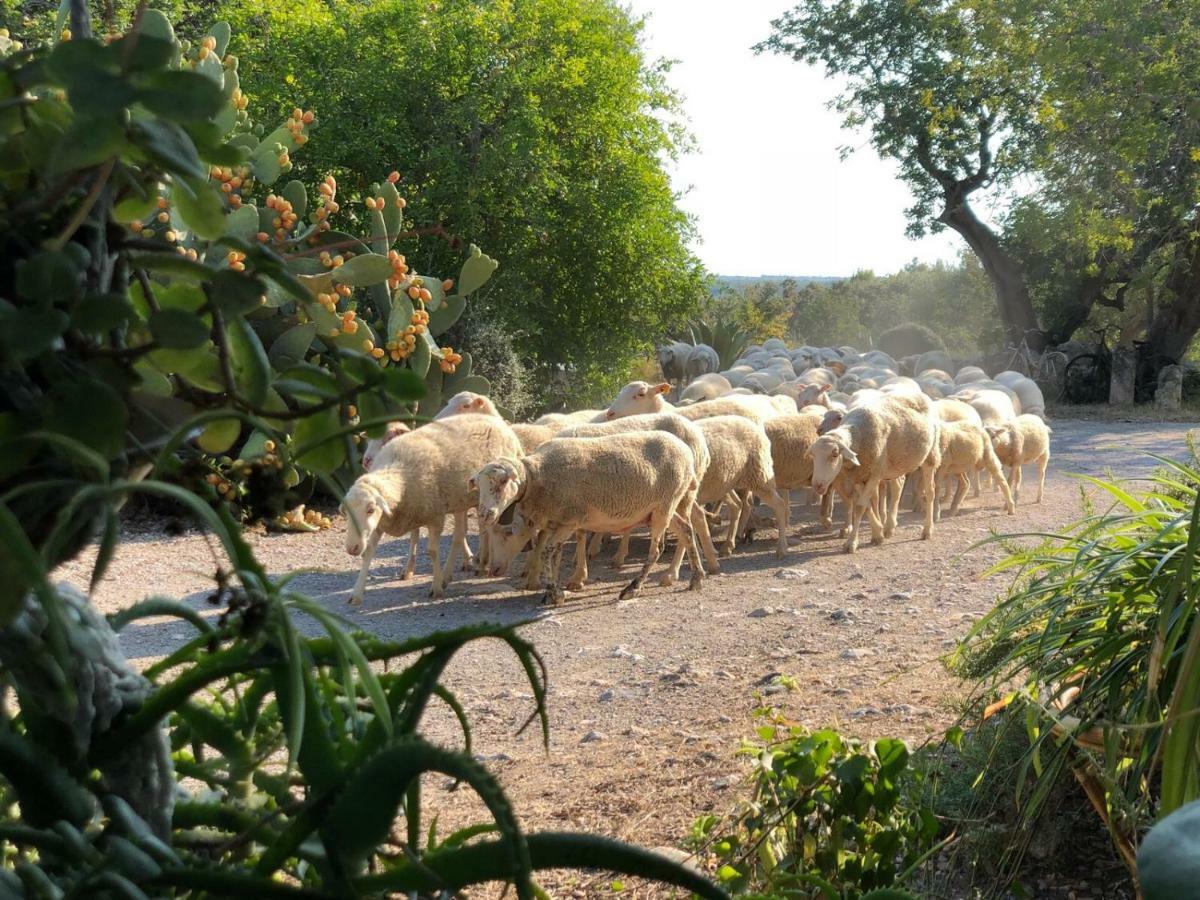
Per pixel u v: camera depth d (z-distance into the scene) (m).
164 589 9.96
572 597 10.16
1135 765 3.47
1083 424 25.70
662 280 23.77
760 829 3.71
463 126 19.52
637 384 12.90
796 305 55.09
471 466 10.14
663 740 5.96
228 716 1.81
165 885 1.22
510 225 21.06
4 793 1.47
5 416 1.13
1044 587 4.21
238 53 19.11
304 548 12.25
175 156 1.04
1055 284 33.12
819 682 6.73
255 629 1.20
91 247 1.17
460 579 11.02
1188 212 27.58
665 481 9.93
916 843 3.85
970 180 31.30
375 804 1.20
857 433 11.57
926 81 29.23
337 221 18.83
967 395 17.03
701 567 10.37
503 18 20.52
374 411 1.54
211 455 1.46
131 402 1.34
